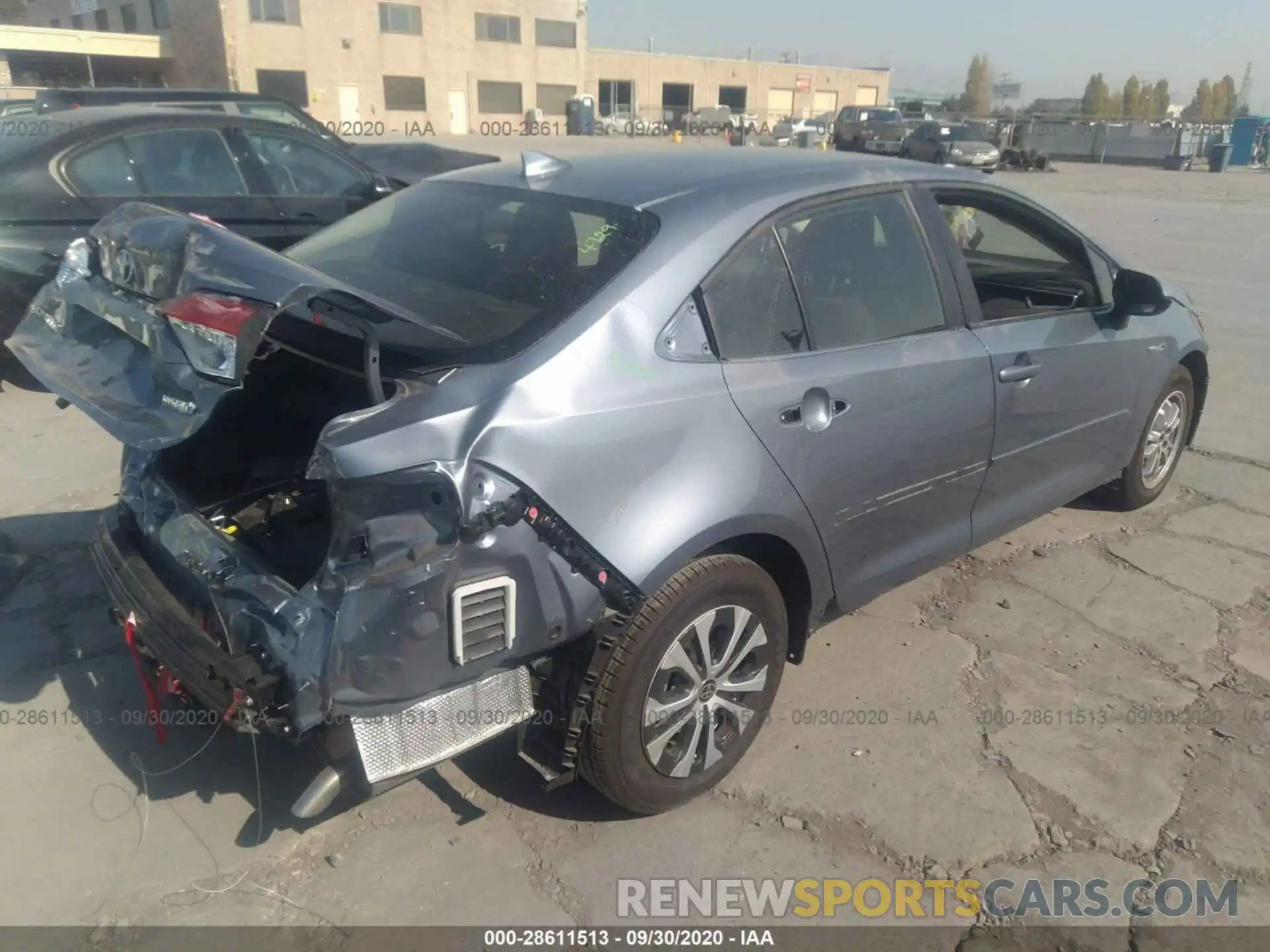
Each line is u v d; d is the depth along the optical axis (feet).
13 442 18.02
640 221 9.34
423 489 7.35
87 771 9.89
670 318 8.89
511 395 7.80
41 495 15.83
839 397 9.92
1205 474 18.19
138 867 8.78
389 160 36.50
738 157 11.33
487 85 164.04
